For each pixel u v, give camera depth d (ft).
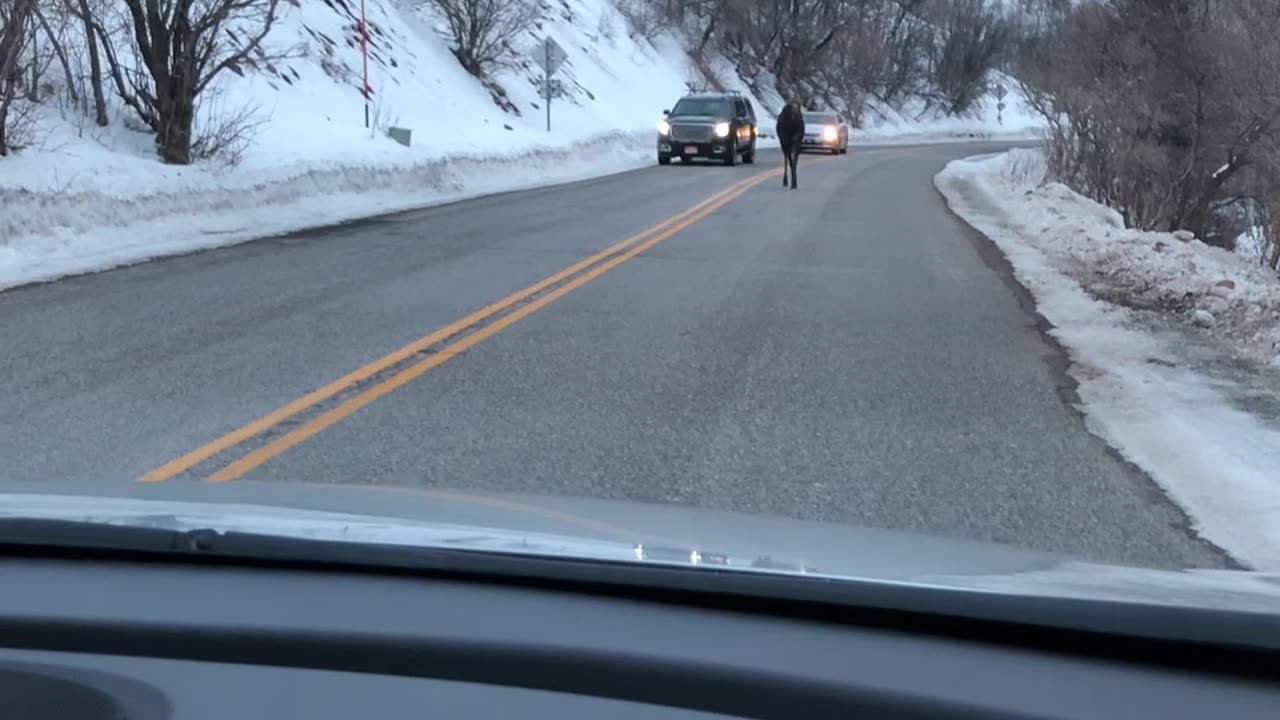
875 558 9.37
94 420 23.13
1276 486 20.29
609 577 8.43
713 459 21.56
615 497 19.26
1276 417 25.02
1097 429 24.16
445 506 10.85
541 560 8.54
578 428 23.31
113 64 58.75
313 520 9.72
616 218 62.23
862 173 107.04
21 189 44.70
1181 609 7.65
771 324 34.14
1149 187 74.74
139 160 55.06
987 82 258.98
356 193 68.18
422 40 118.62
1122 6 79.92
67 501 10.34
